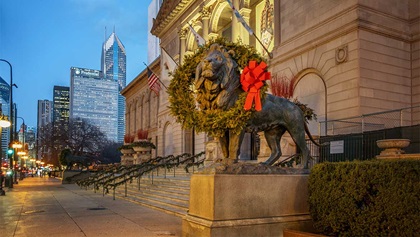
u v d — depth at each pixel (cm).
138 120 6269
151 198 1684
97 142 8356
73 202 1770
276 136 827
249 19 2977
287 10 2230
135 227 1017
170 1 4088
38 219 1193
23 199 1966
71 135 7900
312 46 1966
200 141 3403
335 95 1806
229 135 739
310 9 2030
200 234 673
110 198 1991
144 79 5875
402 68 1823
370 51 1736
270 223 704
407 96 1817
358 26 1714
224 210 668
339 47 1805
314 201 729
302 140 821
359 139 1401
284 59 2173
